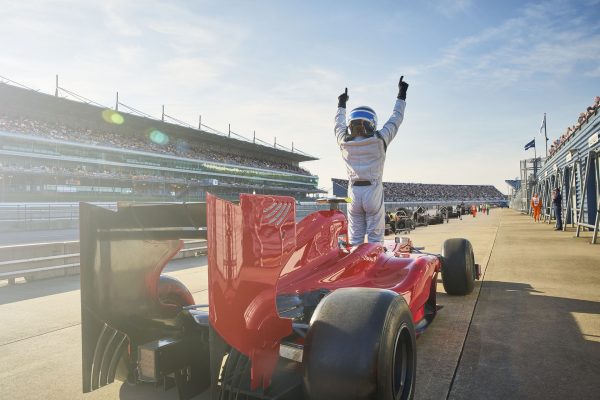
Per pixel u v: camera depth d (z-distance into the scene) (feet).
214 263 5.64
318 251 10.05
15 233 58.18
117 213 7.34
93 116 172.45
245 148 241.76
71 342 12.28
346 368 5.93
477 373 9.41
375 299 6.63
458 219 105.19
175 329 7.94
